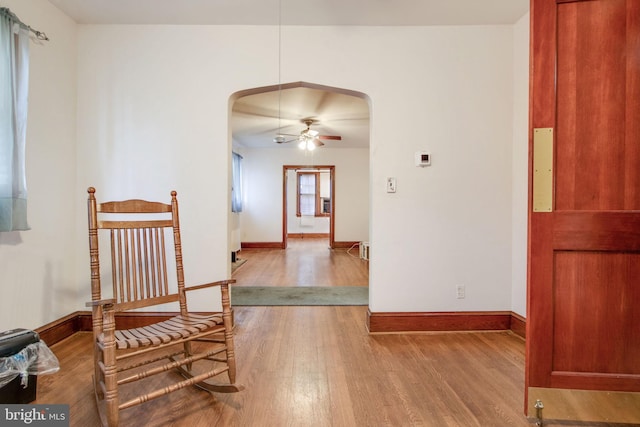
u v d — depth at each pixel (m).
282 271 4.93
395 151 2.54
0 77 1.77
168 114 2.53
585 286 1.48
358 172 7.46
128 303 1.68
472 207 2.56
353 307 3.17
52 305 2.28
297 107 4.23
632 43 1.44
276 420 1.48
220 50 2.53
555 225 1.47
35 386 1.63
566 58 1.46
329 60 2.54
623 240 1.45
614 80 1.45
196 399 1.65
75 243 2.50
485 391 1.72
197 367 1.98
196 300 2.54
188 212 2.54
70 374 1.88
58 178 2.34
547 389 1.49
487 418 1.50
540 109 1.46
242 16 2.40
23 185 1.90
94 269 1.56
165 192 2.53
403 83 2.54
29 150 2.10
